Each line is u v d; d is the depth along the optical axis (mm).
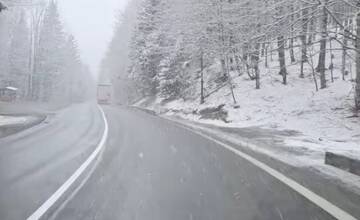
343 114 18766
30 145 13289
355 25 11461
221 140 15094
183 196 6570
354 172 8234
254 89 27203
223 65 29656
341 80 25062
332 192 6746
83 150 12164
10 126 18844
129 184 7473
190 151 11977
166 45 40688
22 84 66500
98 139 15242
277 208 5828
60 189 7090
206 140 15109
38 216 5496
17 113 30031
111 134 17219
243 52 15375
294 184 7395
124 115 33344
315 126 18250
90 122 24281
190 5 24219
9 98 53938
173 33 30969
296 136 16016
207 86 33781
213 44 23281
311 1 11016
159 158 10602
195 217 5430
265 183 7516
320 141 14375
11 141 14359
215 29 22000
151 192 6852
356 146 12828
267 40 12852
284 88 26078
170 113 35781
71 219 5371
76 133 17484
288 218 5355
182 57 36469
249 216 5461
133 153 11531
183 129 20328
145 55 45812
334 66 29547
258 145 13312
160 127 21438
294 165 9422
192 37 25719
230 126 21297
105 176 8227
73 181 7742
